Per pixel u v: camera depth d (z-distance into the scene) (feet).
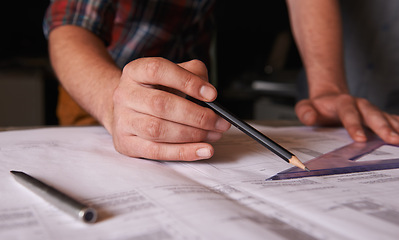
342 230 0.77
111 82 1.64
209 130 1.29
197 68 1.32
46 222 0.79
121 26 2.91
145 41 3.00
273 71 6.19
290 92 5.25
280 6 6.74
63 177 1.08
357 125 1.87
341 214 0.85
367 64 3.37
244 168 1.26
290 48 6.42
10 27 7.26
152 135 1.24
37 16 7.38
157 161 1.32
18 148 1.43
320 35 2.61
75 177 1.08
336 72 2.52
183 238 0.72
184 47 3.22
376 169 1.29
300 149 1.59
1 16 7.16
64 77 1.84
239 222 0.78
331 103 2.17
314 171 1.24
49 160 1.27
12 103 6.14
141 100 1.24
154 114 1.23
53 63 2.01
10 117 6.16
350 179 1.16
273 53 6.61
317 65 2.57
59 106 3.58
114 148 1.49
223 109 1.24
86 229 0.76
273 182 1.11
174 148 1.26
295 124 2.42
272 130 2.05
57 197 0.85
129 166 1.21
